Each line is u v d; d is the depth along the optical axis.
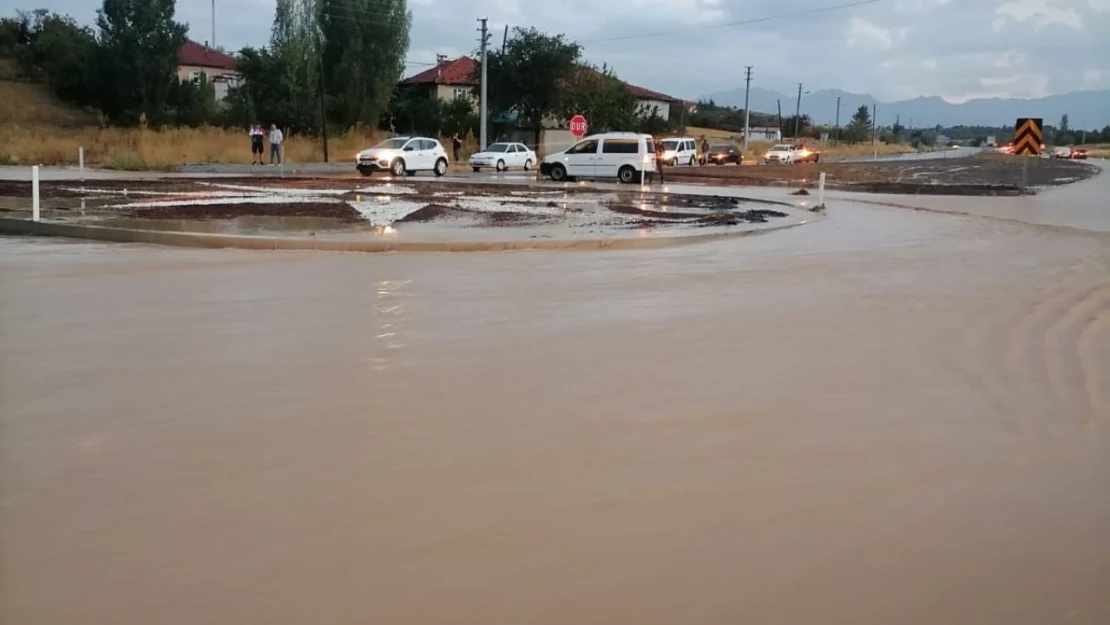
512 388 7.03
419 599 3.94
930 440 5.99
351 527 4.60
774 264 14.05
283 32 64.94
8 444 5.69
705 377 7.41
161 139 50.56
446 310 10.03
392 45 66.12
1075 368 7.79
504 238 16.20
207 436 5.87
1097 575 4.25
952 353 8.28
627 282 12.12
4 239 16.23
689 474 5.36
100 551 4.31
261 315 9.62
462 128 70.38
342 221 19.61
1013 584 4.16
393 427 6.09
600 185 37.62
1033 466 5.56
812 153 81.50
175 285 11.45
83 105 63.06
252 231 17.03
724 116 136.75
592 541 4.50
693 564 4.29
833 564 4.32
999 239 18.06
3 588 3.97
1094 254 15.53
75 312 9.70
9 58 65.62
